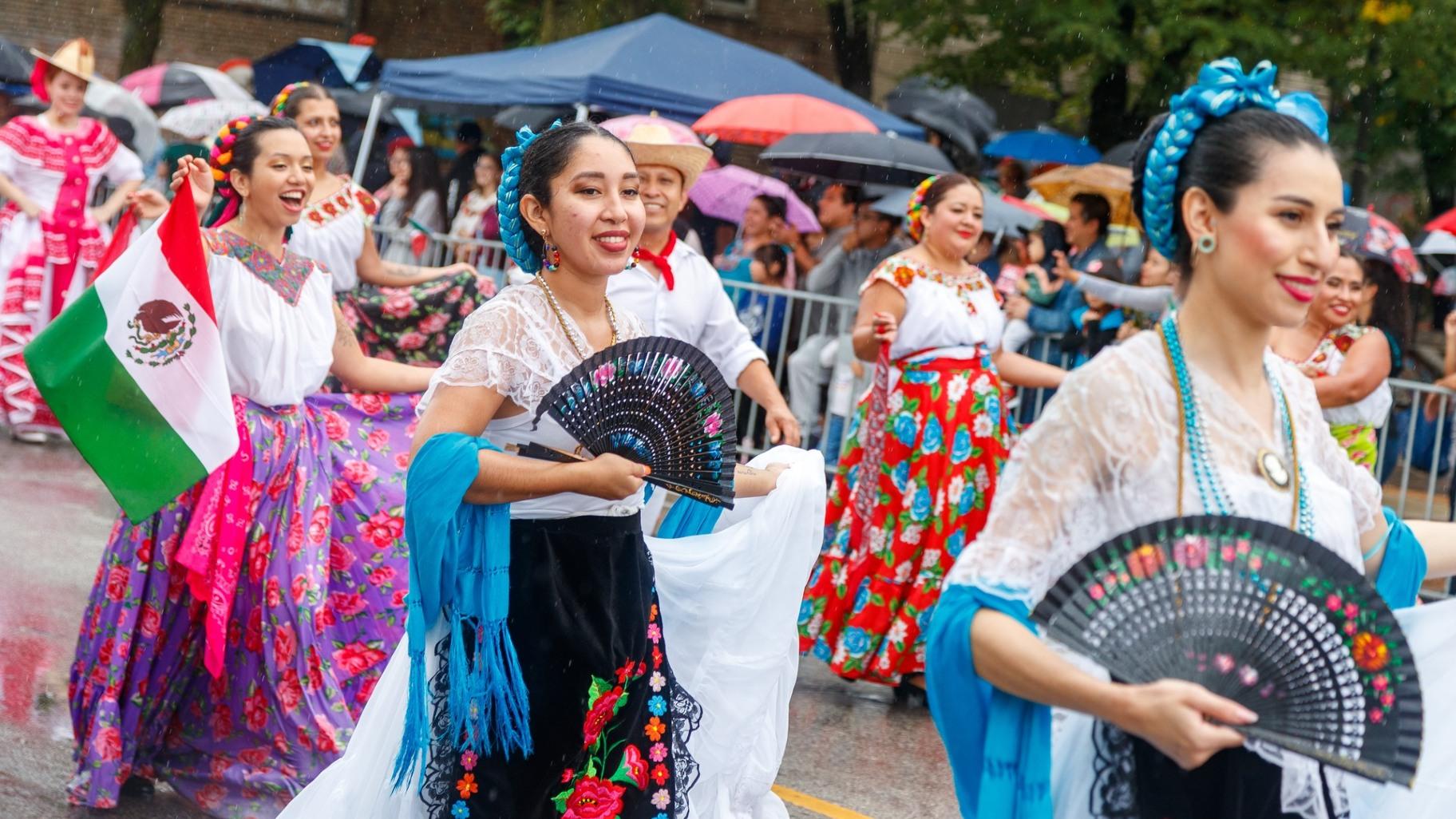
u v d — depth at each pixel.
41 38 26.17
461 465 3.14
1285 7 14.26
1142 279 8.13
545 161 3.37
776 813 4.12
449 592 3.22
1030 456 2.35
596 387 3.20
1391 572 2.64
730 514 3.98
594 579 3.31
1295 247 2.28
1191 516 2.16
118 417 4.23
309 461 4.60
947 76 15.57
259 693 4.52
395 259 10.62
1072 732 2.44
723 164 13.88
